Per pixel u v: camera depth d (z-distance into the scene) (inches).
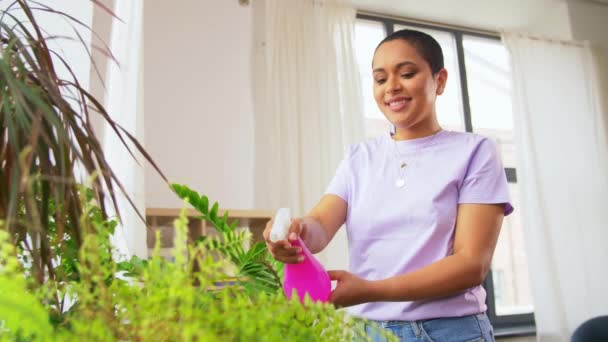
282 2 128.4
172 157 110.7
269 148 117.6
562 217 148.7
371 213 45.9
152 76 112.3
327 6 135.2
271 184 115.6
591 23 167.6
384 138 50.4
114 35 81.4
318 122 125.6
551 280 140.1
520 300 161.6
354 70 133.6
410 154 46.7
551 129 154.3
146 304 17.1
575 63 162.6
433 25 158.4
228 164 115.5
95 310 17.7
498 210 42.8
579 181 153.6
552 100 156.9
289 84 124.3
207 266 17.7
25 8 30.4
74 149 21.9
